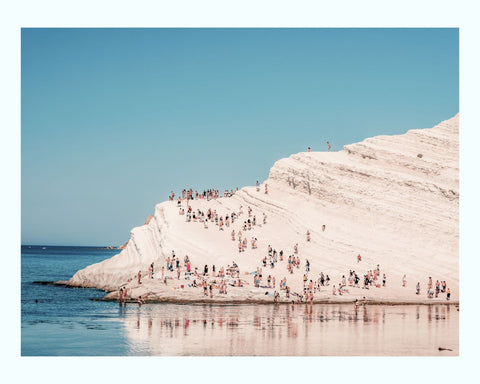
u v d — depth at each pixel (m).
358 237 76.69
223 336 38.03
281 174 91.00
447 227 74.31
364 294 63.75
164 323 43.97
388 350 34.03
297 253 76.00
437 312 54.12
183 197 93.94
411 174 81.81
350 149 88.44
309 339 37.25
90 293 75.56
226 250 75.44
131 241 91.38
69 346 34.56
